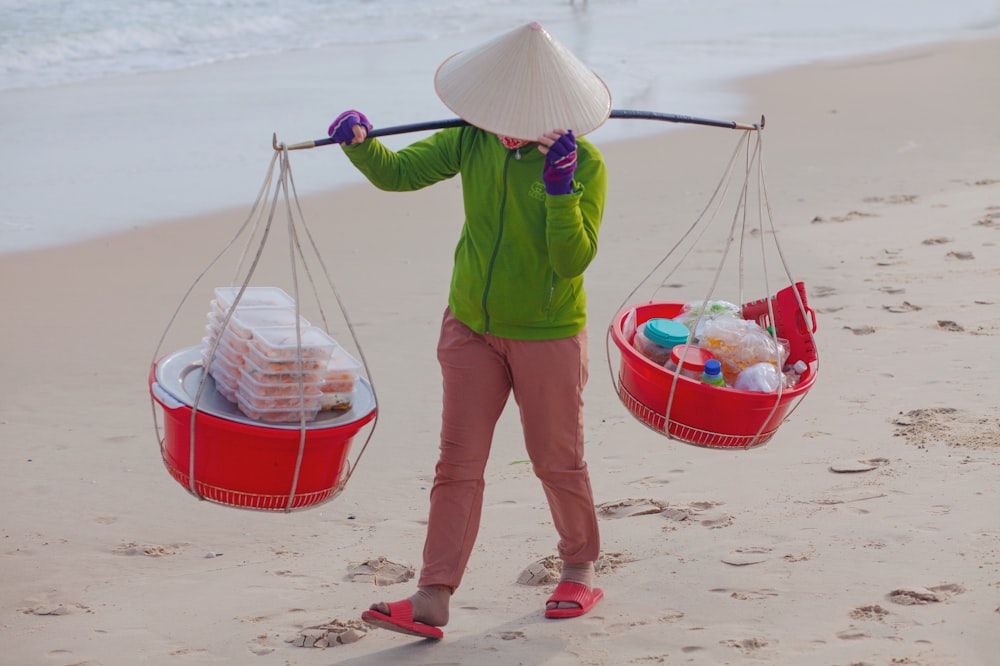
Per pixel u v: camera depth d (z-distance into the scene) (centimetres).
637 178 1120
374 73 1738
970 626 330
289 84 1623
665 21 2533
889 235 872
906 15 2664
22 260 869
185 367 362
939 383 559
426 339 704
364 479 522
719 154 1222
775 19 2594
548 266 338
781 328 405
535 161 333
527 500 486
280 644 367
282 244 922
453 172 365
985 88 1586
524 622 370
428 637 363
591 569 382
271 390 327
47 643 375
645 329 396
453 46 2081
